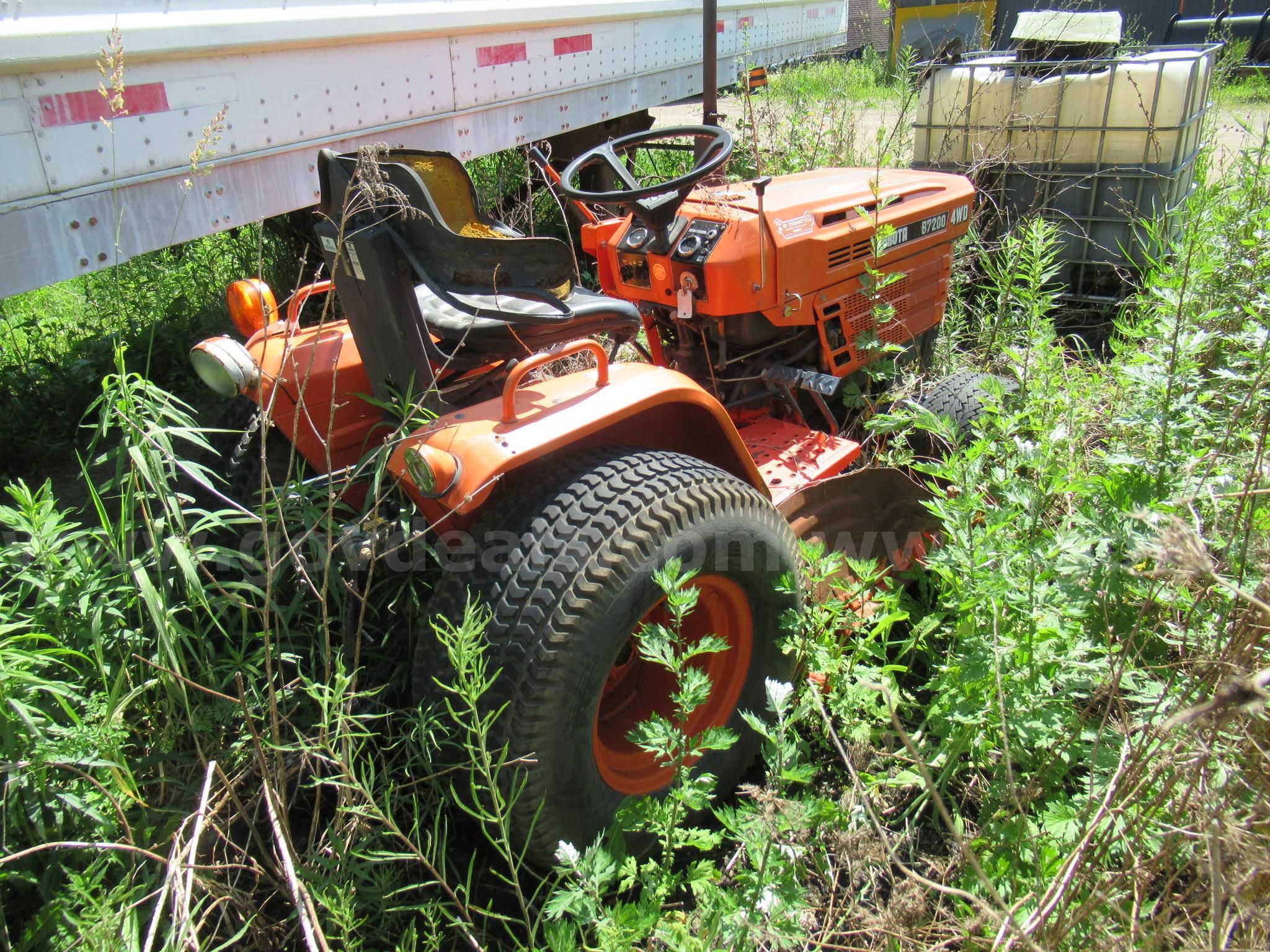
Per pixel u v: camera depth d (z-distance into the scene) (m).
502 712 1.88
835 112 6.32
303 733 2.17
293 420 2.43
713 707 2.35
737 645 2.38
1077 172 4.91
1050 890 1.46
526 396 2.14
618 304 2.53
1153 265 4.07
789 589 2.28
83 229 2.77
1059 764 1.92
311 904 1.63
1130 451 2.38
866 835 1.73
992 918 1.47
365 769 2.06
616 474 2.05
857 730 2.15
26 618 2.08
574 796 1.97
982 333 4.27
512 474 2.12
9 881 1.81
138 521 2.40
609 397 2.13
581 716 1.93
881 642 2.64
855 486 2.71
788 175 3.70
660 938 1.65
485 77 4.42
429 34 3.98
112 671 2.06
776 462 2.89
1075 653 1.94
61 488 3.97
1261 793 1.43
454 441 1.96
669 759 2.21
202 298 5.05
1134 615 2.14
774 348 3.18
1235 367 2.51
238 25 3.09
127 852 1.85
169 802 2.04
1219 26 8.41
